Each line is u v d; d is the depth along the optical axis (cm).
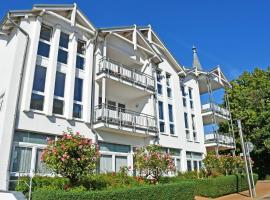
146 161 1332
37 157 1193
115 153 1547
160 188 1120
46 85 1329
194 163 2192
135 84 1723
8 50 1370
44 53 1381
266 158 3067
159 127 1919
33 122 1216
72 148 941
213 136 2386
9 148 1097
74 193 809
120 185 1113
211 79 2650
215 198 1535
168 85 2189
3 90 1262
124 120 1564
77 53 1547
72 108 1385
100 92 1639
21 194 875
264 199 1443
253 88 3203
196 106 2464
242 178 1920
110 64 1603
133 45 1891
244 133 2964
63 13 1533
